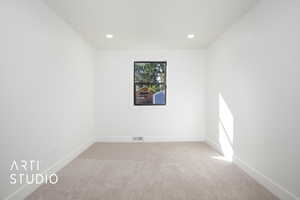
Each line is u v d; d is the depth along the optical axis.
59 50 2.74
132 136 4.61
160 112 4.61
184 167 2.86
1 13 1.67
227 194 2.04
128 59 4.59
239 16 2.76
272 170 2.09
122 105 4.59
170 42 4.03
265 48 2.20
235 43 2.97
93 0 2.28
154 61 4.59
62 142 2.84
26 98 2.01
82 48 3.70
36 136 2.18
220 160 3.19
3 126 1.70
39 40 2.24
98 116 4.57
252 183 2.31
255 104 2.42
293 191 1.79
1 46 1.67
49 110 2.46
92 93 4.38
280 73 1.96
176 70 4.61
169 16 2.76
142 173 2.62
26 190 2.00
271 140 2.11
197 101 4.60
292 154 1.80
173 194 2.04
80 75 3.61
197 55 4.60
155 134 4.60
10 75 1.78
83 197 1.98
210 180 2.39
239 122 2.85
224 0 2.30
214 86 3.97
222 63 3.51
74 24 3.04
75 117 3.36
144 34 3.52
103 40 3.86
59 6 2.44
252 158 2.50
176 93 4.61
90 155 3.47
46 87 2.39
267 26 2.16
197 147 4.05
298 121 1.73
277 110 2.00
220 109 3.61
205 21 2.93
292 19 1.79
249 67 2.56
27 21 2.02
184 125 4.61
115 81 4.58
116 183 2.30
